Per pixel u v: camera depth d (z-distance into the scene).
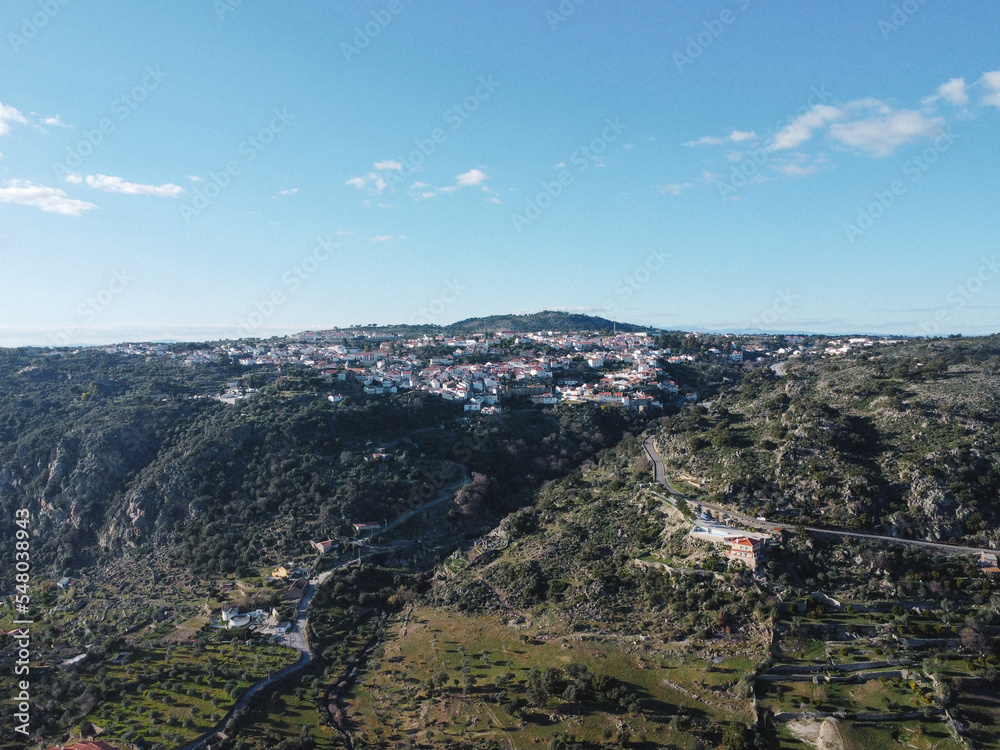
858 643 103.81
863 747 87.50
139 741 97.81
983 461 136.25
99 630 132.75
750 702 96.81
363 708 108.19
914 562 116.06
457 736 98.06
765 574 115.56
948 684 94.62
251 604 139.62
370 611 142.75
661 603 120.12
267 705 108.81
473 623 129.12
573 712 100.00
